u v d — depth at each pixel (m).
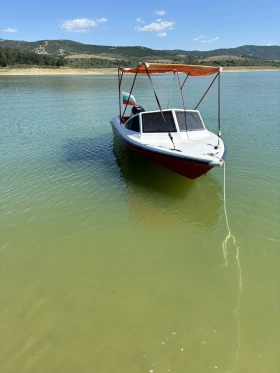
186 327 4.06
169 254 5.62
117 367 3.55
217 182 8.52
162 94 34.16
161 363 3.58
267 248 5.67
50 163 10.52
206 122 17.02
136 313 4.31
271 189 7.98
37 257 5.59
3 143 13.28
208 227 6.44
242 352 3.69
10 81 60.03
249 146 11.79
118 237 6.17
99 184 8.69
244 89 39.06
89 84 51.28
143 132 9.27
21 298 4.64
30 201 7.68
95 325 4.13
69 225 6.60
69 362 3.63
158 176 9.20
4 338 3.97
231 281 4.89
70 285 4.89
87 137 14.38
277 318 4.16
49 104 26.55
